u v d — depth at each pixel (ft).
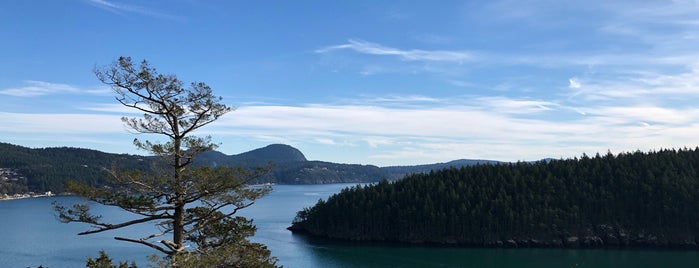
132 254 384.88
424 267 396.16
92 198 80.89
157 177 84.53
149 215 87.35
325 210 602.44
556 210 539.29
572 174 599.57
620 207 545.85
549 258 441.68
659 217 523.70
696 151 622.54
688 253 465.47
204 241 96.94
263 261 96.94
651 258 439.63
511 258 441.68
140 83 83.25
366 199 606.55
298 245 510.99
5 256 381.60
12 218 645.51
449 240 536.01
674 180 546.67
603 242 522.88
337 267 391.24
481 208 546.26
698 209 517.96
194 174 85.35
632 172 580.30
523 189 578.25
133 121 83.97
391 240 558.56
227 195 91.20
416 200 576.20
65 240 457.27
